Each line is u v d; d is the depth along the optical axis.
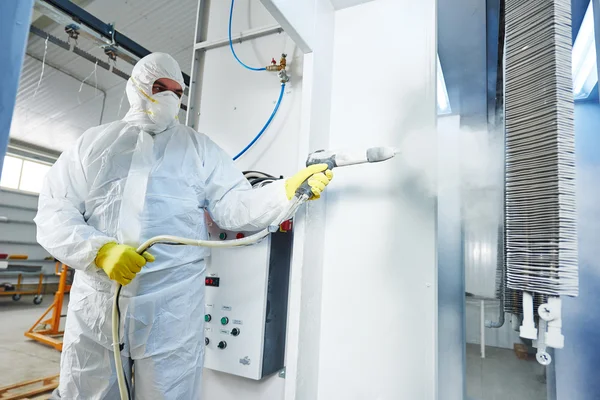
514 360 0.86
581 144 0.89
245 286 1.10
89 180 1.01
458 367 0.91
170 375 0.96
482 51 1.02
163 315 0.95
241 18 1.40
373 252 1.02
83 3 2.59
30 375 2.48
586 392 0.80
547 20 0.71
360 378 0.98
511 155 0.76
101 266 0.86
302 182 0.89
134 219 0.96
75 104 4.20
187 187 1.06
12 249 5.48
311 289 1.01
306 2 1.01
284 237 1.17
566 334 0.83
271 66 1.25
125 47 1.81
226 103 1.39
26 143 5.46
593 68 0.85
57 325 3.43
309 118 1.01
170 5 2.66
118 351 0.86
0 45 0.34
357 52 1.12
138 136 1.04
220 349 1.11
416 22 1.05
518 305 0.78
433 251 0.95
